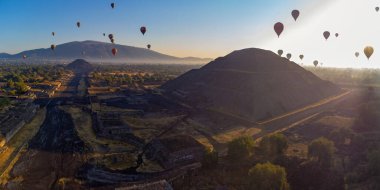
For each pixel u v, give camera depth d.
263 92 134.12
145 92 184.12
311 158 69.94
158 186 51.09
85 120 116.06
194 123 112.00
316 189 58.38
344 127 95.31
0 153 82.00
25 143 92.75
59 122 115.75
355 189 58.56
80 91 195.88
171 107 140.25
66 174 70.19
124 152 82.62
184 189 58.88
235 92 139.12
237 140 71.00
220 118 118.75
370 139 87.44
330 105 136.88
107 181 66.12
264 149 76.50
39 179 68.69
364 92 164.25
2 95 161.75
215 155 67.75
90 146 85.81
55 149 86.94
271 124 110.19
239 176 63.84
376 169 63.16
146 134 97.25
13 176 70.44
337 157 76.88
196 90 162.00
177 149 74.19
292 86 146.88
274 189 50.75
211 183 60.91
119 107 139.88
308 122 111.06
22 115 117.12
